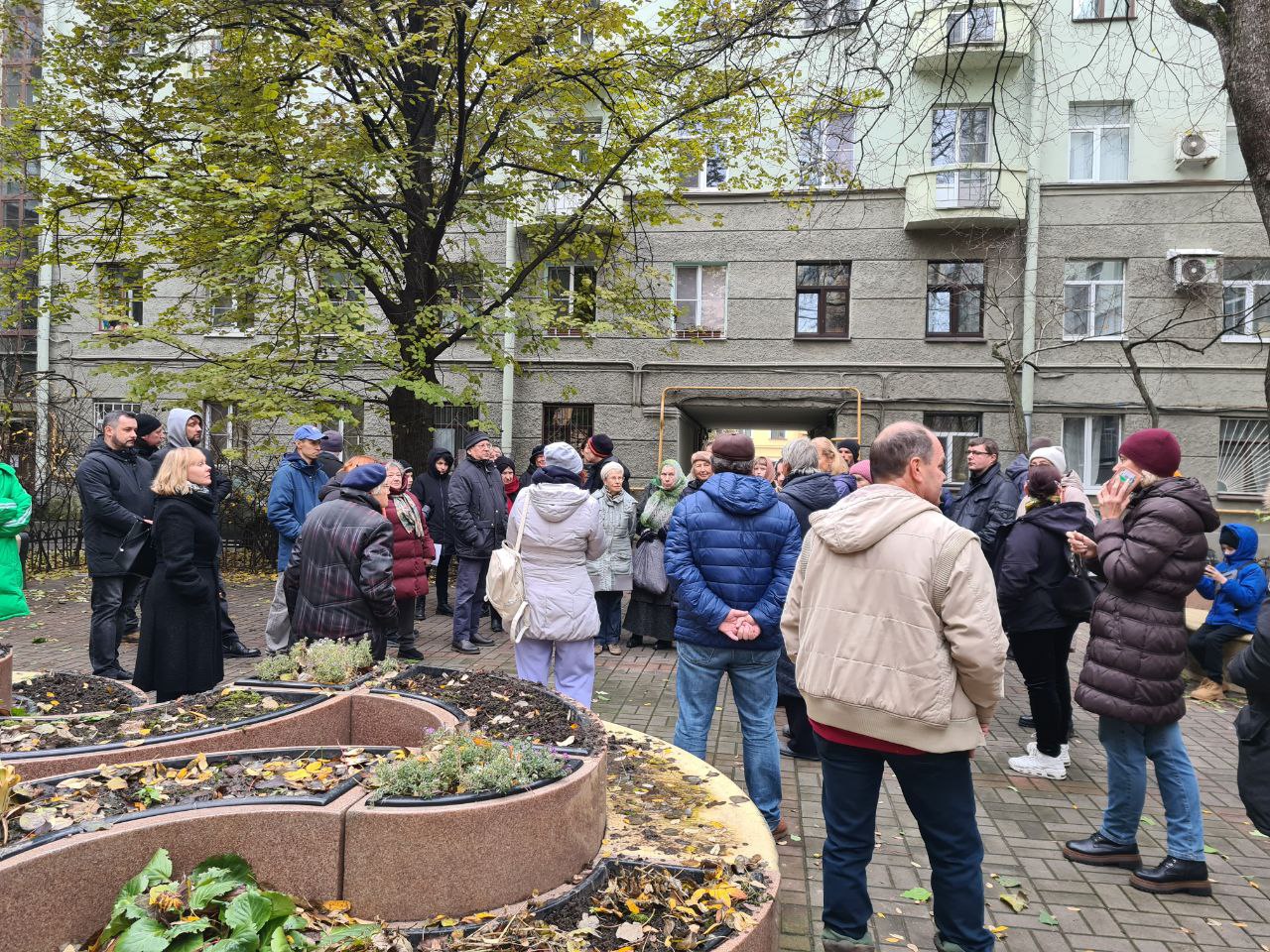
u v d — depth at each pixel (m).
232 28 10.70
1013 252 16.55
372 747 2.75
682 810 2.91
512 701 3.27
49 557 12.98
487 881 2.11
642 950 1.97
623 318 12.16
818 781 4.73
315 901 2.05
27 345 19.14
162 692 4.49
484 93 10.51
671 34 10.84
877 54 8.52
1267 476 16.17
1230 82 6.11
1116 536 3.61
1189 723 6.27
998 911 3.35
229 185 8.60
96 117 10.94
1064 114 16.22
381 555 4.23
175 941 1.83
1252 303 16.25
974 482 6.39
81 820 2.10
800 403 17.31
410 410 11.80
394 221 11.07
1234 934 3.18
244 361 10.24
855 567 2.64
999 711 6.43
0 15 11.36
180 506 4.46
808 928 3.13
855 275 17.06
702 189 17.48
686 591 3.82
